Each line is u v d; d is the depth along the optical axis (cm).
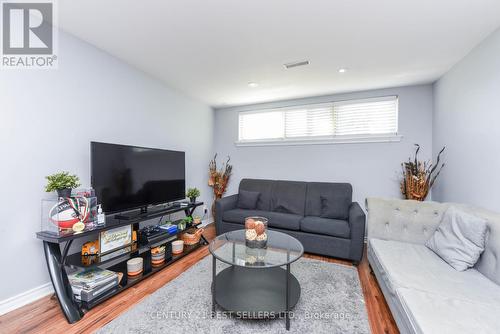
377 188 315
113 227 183
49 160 180
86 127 206
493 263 136
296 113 367
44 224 168
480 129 190
